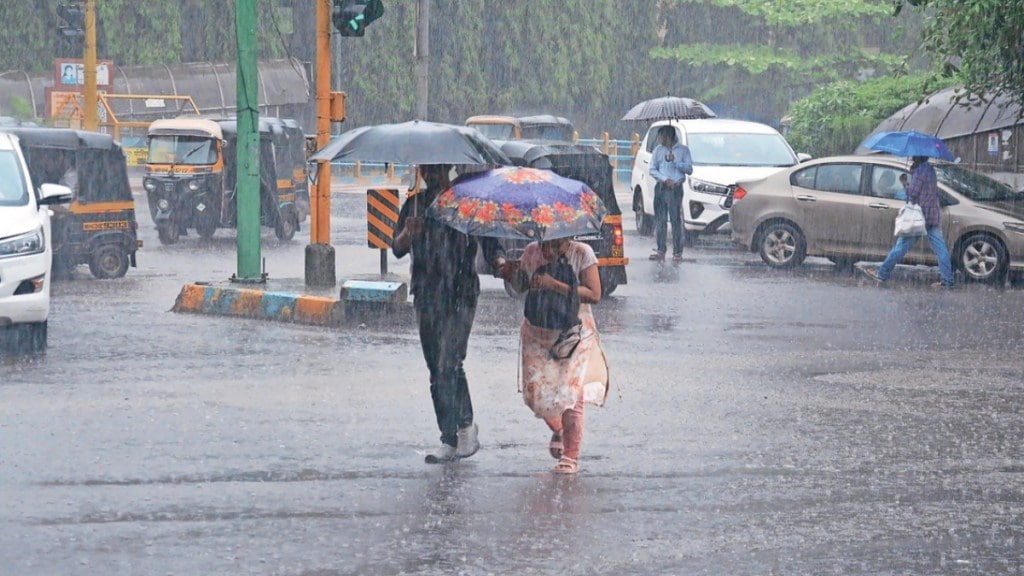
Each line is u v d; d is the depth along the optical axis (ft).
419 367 109.70
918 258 180.65
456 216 73.82
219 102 437.17
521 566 59.72
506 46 475.31
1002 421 91.71
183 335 126.00
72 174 174.70
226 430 86.28
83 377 104.27
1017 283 178.19
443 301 77.97
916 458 81.15
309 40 476.54
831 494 72.69
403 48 464.65
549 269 75.82
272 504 69.31
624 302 153.28
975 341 126.72
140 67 428.97
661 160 199.21
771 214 192.65
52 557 60.03
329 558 60.44
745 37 510.99
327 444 82.94
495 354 117.08
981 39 191.72
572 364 76.38
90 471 75.56
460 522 66.49
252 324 133.69
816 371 110.42
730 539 64.23
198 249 222.28
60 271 176.45
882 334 130.62
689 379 106.42
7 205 118.83
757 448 83.35
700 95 517.14
